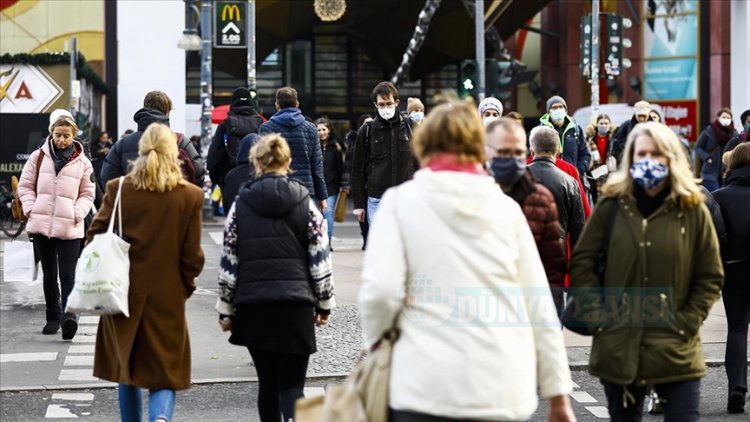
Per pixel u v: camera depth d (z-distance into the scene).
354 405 13.73
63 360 30.53
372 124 35.50
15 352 31.50
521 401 13.62
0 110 74.25
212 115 83.62
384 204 13.98
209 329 34.47
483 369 13.41
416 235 13.69
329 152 54.22
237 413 25.33
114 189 21.34
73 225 32.78
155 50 87.62
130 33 87.38
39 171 32.72
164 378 21.00
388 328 13.78
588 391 27.36
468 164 13.94
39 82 74.50
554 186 23.59
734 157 24.95
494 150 19.11
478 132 13.94
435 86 113.12
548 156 23.95
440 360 13.41
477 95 62.62
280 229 20.86
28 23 86.50
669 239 17.70
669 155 17.72
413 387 13.43
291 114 31.34
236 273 21.05
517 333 13.77
